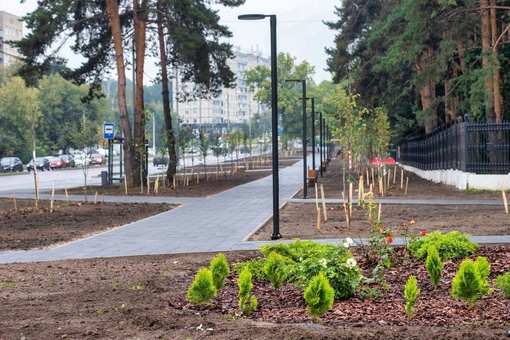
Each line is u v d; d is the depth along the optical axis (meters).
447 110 43.69
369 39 45.38
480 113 37.03
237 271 11.02
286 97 113.88
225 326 7.65
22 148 84.44
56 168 78.81
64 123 93.31
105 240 16.77
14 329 7.71
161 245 15.66
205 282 8.61
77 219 22.05
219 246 15.24
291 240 15.90
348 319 7.96
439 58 34.62
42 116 88.50
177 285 10.30
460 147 32.97
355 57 54.31
